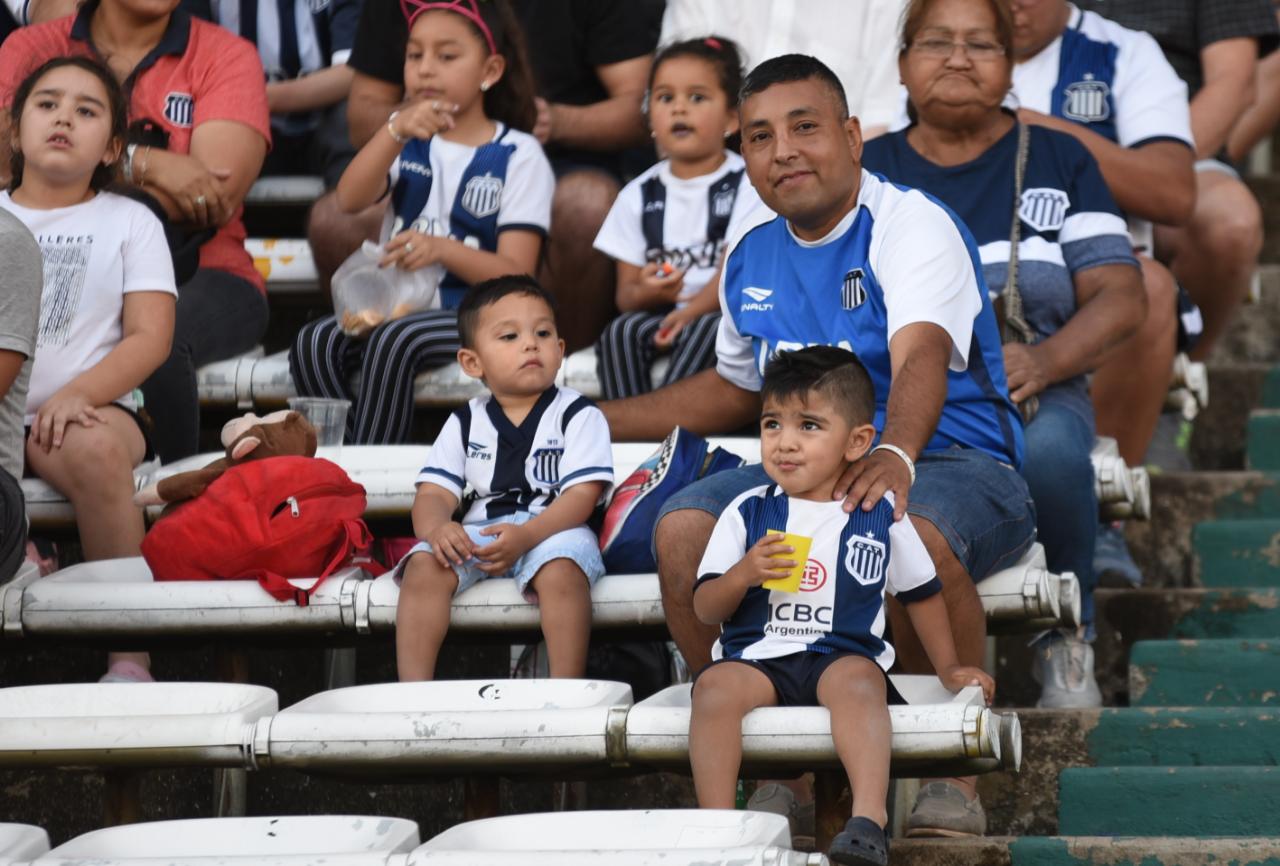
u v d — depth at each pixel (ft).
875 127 53.42
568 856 24.08
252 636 34.94
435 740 29.04
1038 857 32.24
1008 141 43.52
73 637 34.86
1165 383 48.73
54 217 41.68
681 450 36.19
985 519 33.14
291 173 60.34
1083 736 38.52
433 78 48.67
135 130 49.01
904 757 28.02
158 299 41.63
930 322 34.14
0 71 49.47
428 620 33.88
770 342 36.29
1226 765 37.68
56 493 39.47
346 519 35.50
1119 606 45.70
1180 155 48.39
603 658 38.50
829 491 30.63
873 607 29.86
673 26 57.72
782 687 29.04
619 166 57.36
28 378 36.47
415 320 45.62
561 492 35.58
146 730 29.17
